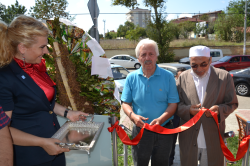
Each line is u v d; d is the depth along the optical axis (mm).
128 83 2248
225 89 2045
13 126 1336
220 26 33281
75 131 1725
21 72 1285
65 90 1739
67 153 2098
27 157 1413
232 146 3697
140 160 2215
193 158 2104
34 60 1335
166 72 2184
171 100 2148
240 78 8766
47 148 1325
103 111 1909
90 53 1679
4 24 1202
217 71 2086
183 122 2250
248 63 14102
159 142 2162
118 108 1875
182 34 42188
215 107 1949
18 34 1179
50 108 1483
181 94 2234
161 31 20969
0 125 1042
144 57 2059
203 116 2053
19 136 1274
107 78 1742
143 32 38531
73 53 1680
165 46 21422
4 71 1207
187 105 2152
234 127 5020
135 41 28156
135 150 2244
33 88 1327
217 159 2086
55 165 1718
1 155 1041
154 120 2012
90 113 1902
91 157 2059
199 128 2070
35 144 1303
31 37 1209
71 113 1772
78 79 1723
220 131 2098
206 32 46562
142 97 2164
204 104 2055
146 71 2162
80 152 2062
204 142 2137
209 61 2031
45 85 1500
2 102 1169
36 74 1486
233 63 14258
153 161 2289
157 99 2148
